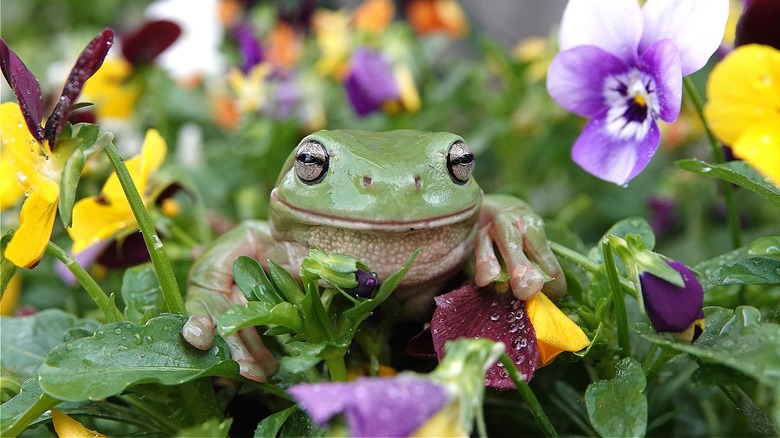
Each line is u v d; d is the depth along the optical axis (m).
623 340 0.19
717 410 0.25
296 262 0.20
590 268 0.20
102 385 0.18
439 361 0.19
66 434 0.19
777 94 0.18
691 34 0.19
